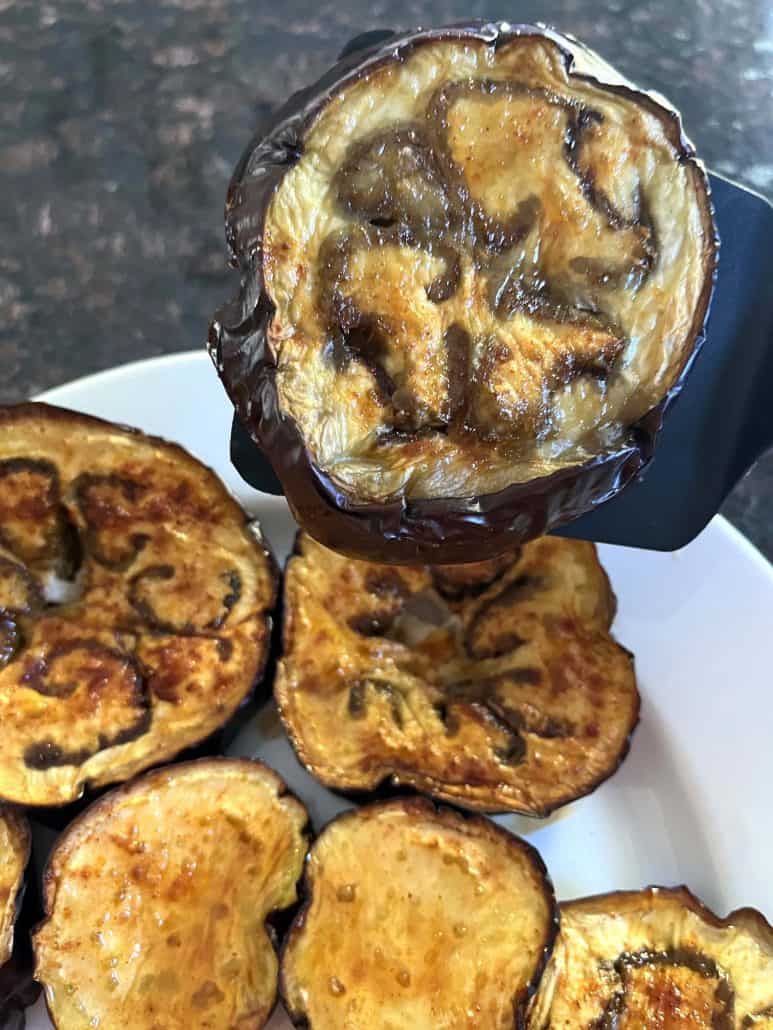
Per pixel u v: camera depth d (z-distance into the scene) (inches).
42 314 12.5
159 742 9.5
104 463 9.6
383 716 9.7
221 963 9.4
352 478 6.6
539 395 6.6
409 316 6.5
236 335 6.7
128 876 9.3
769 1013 9.4
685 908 9.6
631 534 8.3
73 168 12.9
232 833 9.5
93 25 13.4
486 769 9.6
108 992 9.2
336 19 13.6
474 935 9.3
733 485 8.3
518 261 6.6
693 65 13.5
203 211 12.9
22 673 9.6
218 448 10.4
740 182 12.9
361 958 9.3
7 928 9.2
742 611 10.1
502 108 6.4
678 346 6.7
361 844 9.4
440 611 10.2
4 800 9.3
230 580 9.9
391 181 6.5
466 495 6.6
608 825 10.3
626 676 9.9
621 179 6.6
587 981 9.5
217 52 13.4
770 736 10.0
